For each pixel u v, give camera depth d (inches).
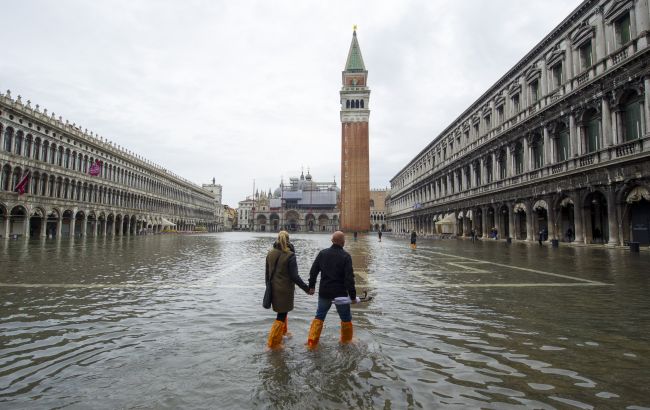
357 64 4397.1
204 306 363.9
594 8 1123.9
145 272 611.8
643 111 943.7
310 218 6619.1
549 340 258.2
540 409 165.3
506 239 1626.5
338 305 250.7
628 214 1005.2
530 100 1491.1
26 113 1862.7
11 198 1755.7
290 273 249.6
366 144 4183.1
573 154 1193.4
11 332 278.2
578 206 1165.7
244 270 653.3
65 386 188.1
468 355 230.7
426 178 2933.1
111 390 183.5
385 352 235.6
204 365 213.9
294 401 172.2
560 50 1275.8
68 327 291.6
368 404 169.9
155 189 3767.2
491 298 395.9
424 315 327.0
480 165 1936.5
